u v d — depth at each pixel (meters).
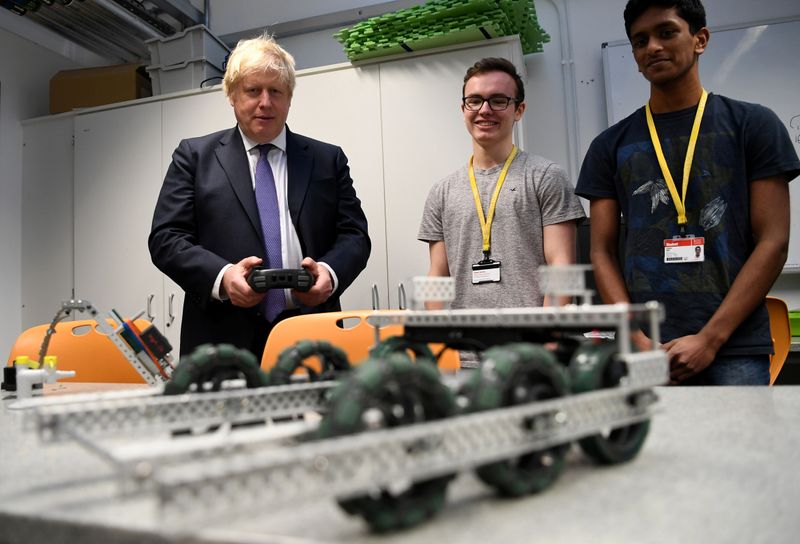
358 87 2.65
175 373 0.60
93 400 0.60
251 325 1.53
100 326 1.08
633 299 1.44
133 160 3.06
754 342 1.28
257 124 1.63
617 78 2.84
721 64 2.71
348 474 0.32
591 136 2.91
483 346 0.65
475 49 2.49
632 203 1.45
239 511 0.29
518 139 2.46
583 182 1.57
